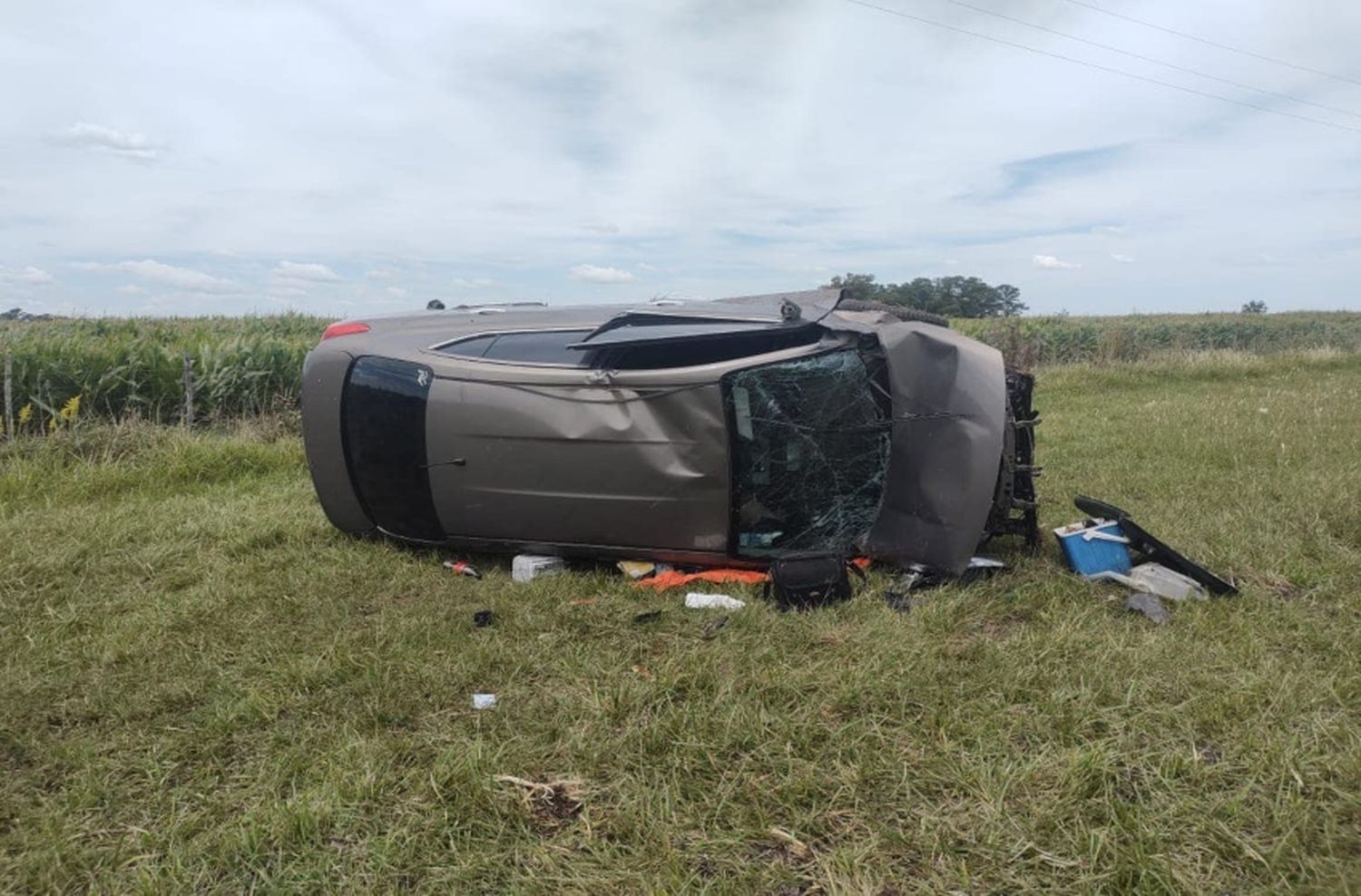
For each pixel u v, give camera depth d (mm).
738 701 2828
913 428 4078
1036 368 14805
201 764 2637
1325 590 3691
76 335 10336
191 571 4348
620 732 2721
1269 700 2727
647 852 2156
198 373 8930
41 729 2836
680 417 3969
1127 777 2410
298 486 6359
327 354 4652
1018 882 2016
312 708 2918
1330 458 6375
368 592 4086
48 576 4258
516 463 4207
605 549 4238
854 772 2436
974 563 4074
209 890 2090
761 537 4195
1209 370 14672
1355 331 26891
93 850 2227
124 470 6637
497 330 4527
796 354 4055
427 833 2236
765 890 2043
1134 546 4039
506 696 3000
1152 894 1962
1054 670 3012
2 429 7430
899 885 2047
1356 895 1915
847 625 3523
